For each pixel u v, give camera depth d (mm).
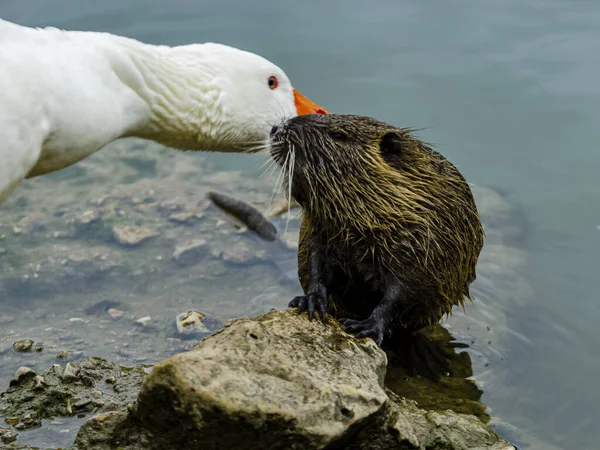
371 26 11008
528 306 6785
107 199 8492
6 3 10945
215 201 8469
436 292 5602
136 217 8148
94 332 6242
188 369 4273
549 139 8938
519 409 5531
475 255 6012
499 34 10734
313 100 9312
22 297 6688
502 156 8742
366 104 9281
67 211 8227
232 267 7309
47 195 8594
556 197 8305
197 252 7516
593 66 9930
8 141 5703
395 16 11320
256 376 4359
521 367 5980
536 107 9328
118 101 6547
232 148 7453
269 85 7328
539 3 11570
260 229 7984
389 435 4477
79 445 4672
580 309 6758
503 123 9125
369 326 5344
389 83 9695
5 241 7578
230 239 7801
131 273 7137
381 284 5727
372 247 5535
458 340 6246
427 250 5453
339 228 5598
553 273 7297
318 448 4230
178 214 8234
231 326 4758
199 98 7008
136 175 9188
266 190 8883
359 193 5488
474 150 8812
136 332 6258
